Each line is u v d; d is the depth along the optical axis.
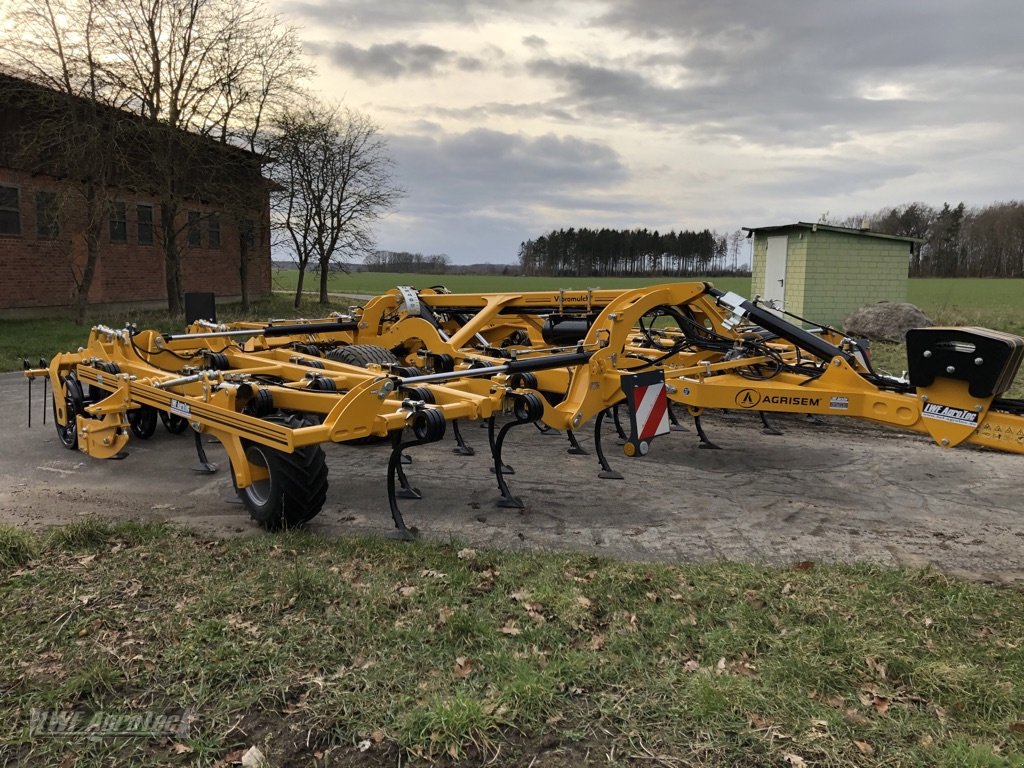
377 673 3.12
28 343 14.84
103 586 3.90
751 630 3.48
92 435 6.45
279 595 3.79
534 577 4.07
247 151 23.06
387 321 8.99
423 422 4.44
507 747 2.69
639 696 2.97
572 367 6.29
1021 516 5.31
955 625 3.54
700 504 5.57
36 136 17.80
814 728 2.77
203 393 5.09
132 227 22.94
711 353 7.15
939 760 2.61
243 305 26.08
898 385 5.23
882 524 5.14
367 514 5.32
